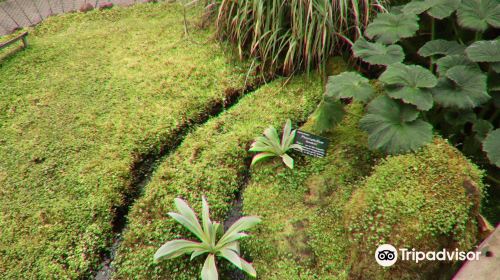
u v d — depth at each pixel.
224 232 2.49
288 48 3.52
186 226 2.32
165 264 2.30
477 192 2.14
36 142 3.04
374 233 2.11
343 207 2.47
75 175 2.81
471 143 2.66
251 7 3.44
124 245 2.45
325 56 3.44
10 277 2.26
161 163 2.93
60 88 3.51
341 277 2.19
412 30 2.83
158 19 4.47
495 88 2.54
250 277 2.25
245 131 3.04
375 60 2.70
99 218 2.58
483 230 2.18
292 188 2.65
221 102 3.40
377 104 2.46
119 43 4.07
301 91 3.35
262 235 2.42
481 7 2.83
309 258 2.30
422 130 2.34
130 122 3.19
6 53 3.91
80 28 4.36
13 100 3.40
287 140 2.80
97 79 3.60
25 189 2.72
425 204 2.11
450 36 3.31
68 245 2.43
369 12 3.35
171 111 3.27
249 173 2.84
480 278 1.92
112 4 4.73
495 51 2.49
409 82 2.46
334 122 2.70
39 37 4.22
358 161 2.70
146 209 2.61
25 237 2.45
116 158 2.93
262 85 3.53
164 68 3.69
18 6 4.74
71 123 3.19
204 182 2.73
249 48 3.74
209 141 3.02
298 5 3.25
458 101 2.39
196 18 4.35
